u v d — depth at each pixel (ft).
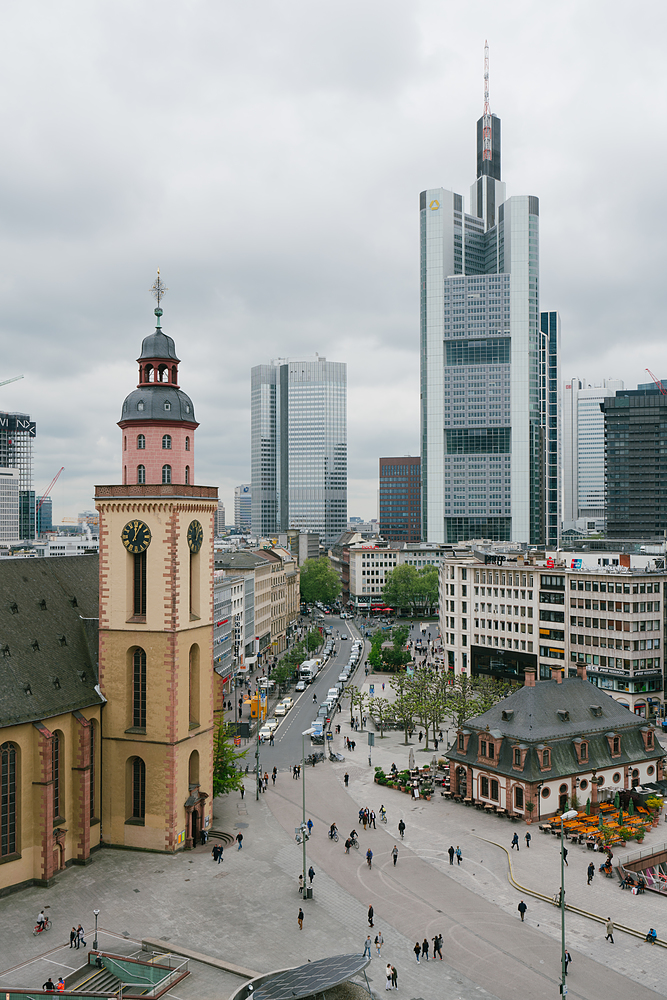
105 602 245.86
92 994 160.86
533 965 181.06
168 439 247.91
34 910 201.67
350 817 284.00
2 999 160.76
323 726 410.52
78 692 238.89
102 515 246.27
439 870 235.40
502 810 286.46
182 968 172.76
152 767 241.35
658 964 182.39
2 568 247.91
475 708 381.40
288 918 200.34
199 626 253.85
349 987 168.35
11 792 212.84
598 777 298.35
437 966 179.63
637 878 224.33
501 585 509.76
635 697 441.68
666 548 563.89
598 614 455.22
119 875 224.53
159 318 257.96
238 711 445.78
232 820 277.03
